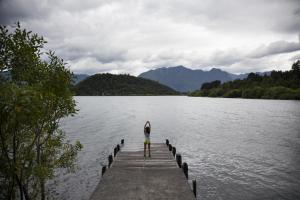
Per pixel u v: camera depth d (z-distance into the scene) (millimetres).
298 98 139750
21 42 10758
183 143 33312
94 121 60781
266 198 15688
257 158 25094
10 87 8828
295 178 19094
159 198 9555
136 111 92000
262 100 154125
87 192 17312
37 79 11773
